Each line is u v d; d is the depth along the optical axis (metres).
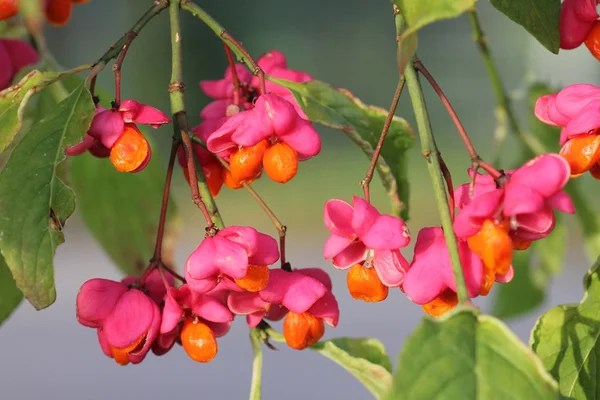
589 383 0.39
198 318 0.39
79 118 0.38
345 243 0.38
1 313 0.42
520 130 0.46
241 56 0.39
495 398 0.34
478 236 0.36
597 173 0.38
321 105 0.42
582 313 0.39
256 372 0.40
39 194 0.38
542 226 0.36
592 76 1.45
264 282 0.38
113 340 0.38
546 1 0.39
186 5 0.40
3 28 0.43
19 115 0.39
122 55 0.39
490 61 0.46
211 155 0.41
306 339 0.39
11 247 0.38
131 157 0.39
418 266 0.37
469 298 0.35
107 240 0.45
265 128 0.38
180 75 0.39
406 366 0.34
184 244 1.50
